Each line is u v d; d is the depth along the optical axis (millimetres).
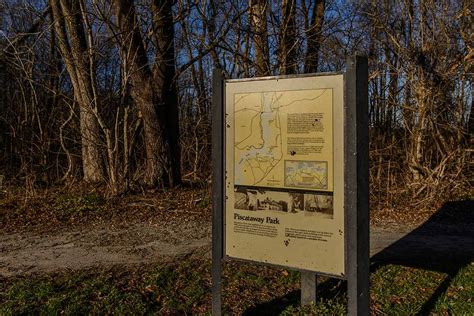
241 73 14500
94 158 14383
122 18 12555
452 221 10148
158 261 7086
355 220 3959
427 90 12492
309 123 4215
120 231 9234
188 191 13797
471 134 13047
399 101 13188
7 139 15812
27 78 12914
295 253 4316
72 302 5270
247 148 4535
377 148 13766
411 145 12906
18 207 11406
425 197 12227
